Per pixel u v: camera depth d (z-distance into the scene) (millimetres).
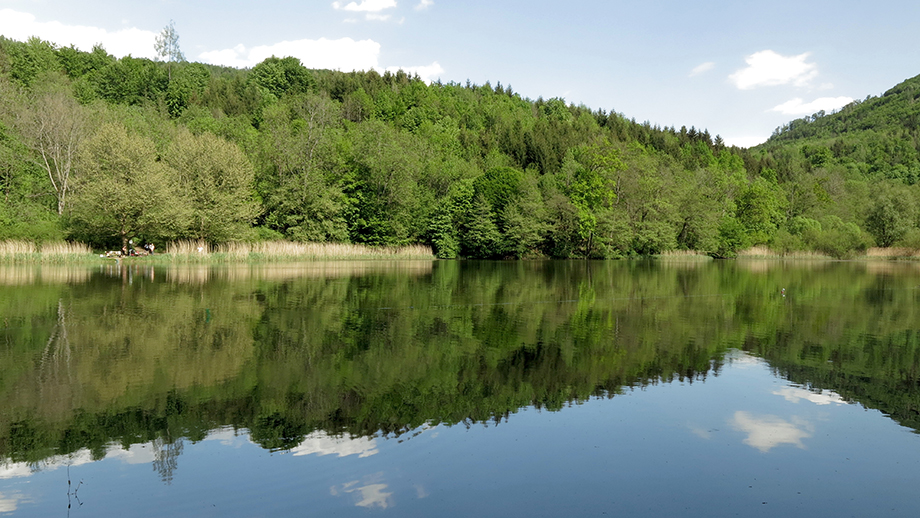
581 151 85062
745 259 77812
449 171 83188
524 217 71688
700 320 18594
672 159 122312
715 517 5879
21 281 27516
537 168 113125
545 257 75875
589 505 6086
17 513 5766
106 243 48594
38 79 79750
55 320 16609
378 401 9516
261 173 65125
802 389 10578
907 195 88375
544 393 10109
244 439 7785
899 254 83312
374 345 13867
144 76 110312
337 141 78062
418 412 8992
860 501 6320
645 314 19891
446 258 70500
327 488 6398
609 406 9445
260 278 31312
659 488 6531
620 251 75000
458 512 5859
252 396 9633
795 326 17531
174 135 68000
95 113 63688
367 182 71562
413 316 18641
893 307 22328
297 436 7930
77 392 9703
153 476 6660
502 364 12180
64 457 7176
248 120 105375
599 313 20000
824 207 104750
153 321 16688
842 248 81312
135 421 8383
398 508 5945
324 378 10797
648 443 7867
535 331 16172
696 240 81625
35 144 56438
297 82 139000
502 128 136625
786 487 6633
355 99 133500
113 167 48000
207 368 11352
